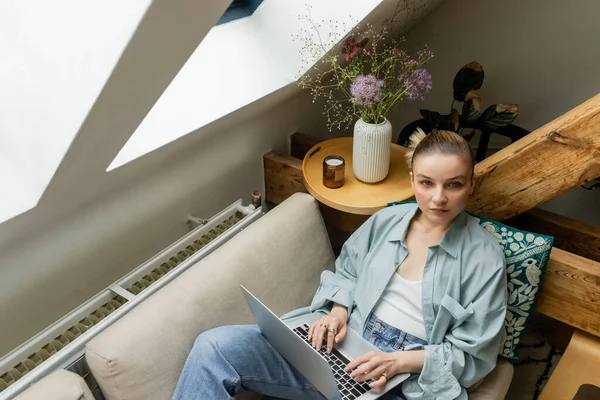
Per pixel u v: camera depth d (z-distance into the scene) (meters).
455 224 1.29
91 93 0.88
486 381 1.32
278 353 1.30
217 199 1.77
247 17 1.67
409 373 1.21
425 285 1.28
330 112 2.26
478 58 2.27
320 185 1.66
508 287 1.33
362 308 1.36
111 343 1.12
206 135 1.54
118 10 0.79
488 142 2.19
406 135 2.06
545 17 2.06
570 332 1.79
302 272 1.52
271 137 1.93
